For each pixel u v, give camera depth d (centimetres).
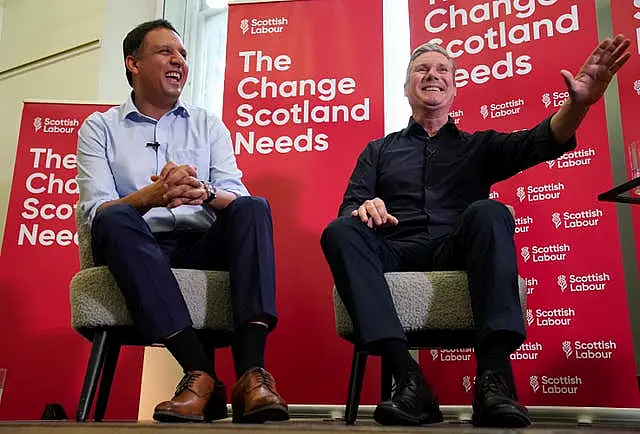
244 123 264
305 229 250
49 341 257
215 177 189
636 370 225
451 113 248
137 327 146
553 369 219
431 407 135
